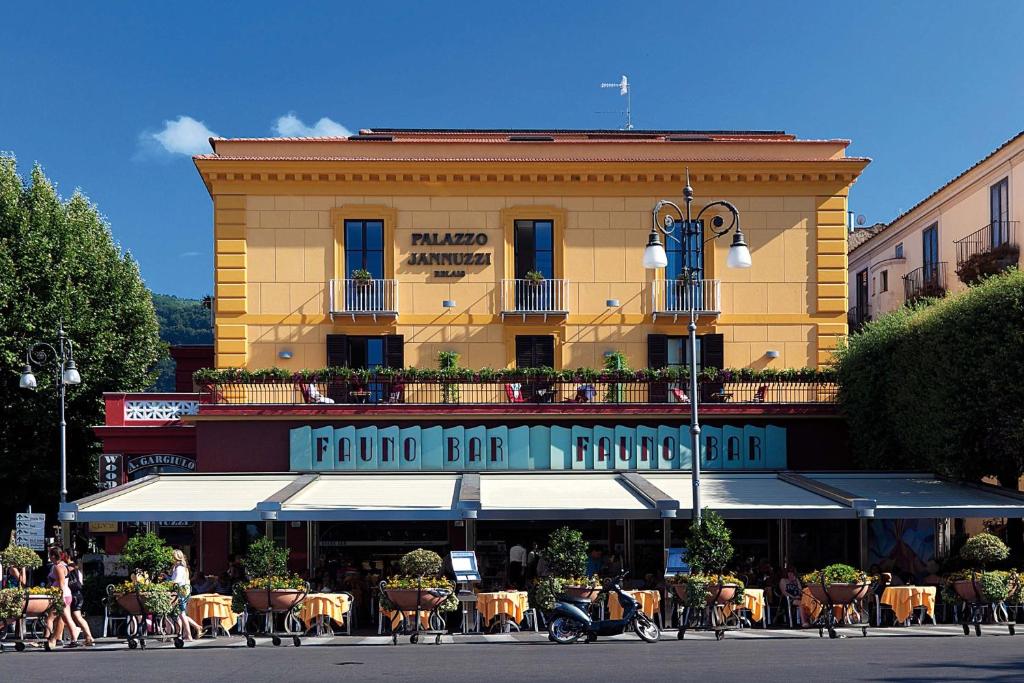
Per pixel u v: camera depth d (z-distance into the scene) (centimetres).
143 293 4047
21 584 2344
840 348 3020
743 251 2183
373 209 3062
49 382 3459
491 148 3119
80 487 3644
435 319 3061
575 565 2152
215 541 2867
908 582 2489
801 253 3116
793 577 2362
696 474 2205
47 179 3741
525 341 3081
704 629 2095
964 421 2558
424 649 1886
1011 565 2525
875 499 2453
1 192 3584
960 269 3544
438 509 2327
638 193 3103
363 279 3017
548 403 2906
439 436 2867
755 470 2920
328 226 3061
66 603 2008
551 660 1648
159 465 2945
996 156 3509
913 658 1614
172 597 2014
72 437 3678
